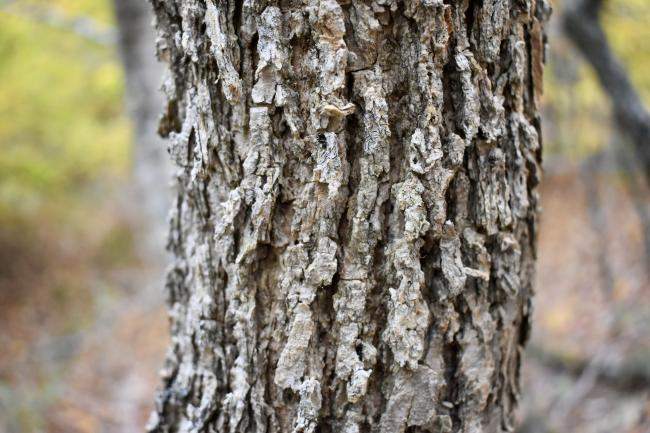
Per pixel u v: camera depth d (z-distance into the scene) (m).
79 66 4.84
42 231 5.09
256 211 1.06
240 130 1.07
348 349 1.07
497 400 1.12
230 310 1.10
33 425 2.10
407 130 1.06
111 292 3.93
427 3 1.04
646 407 2.14
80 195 6.57
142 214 4.25
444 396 1.09
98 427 2.22
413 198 1.05
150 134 3.73
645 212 3.15
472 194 1.08
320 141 1.05
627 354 2.46
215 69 1.07
